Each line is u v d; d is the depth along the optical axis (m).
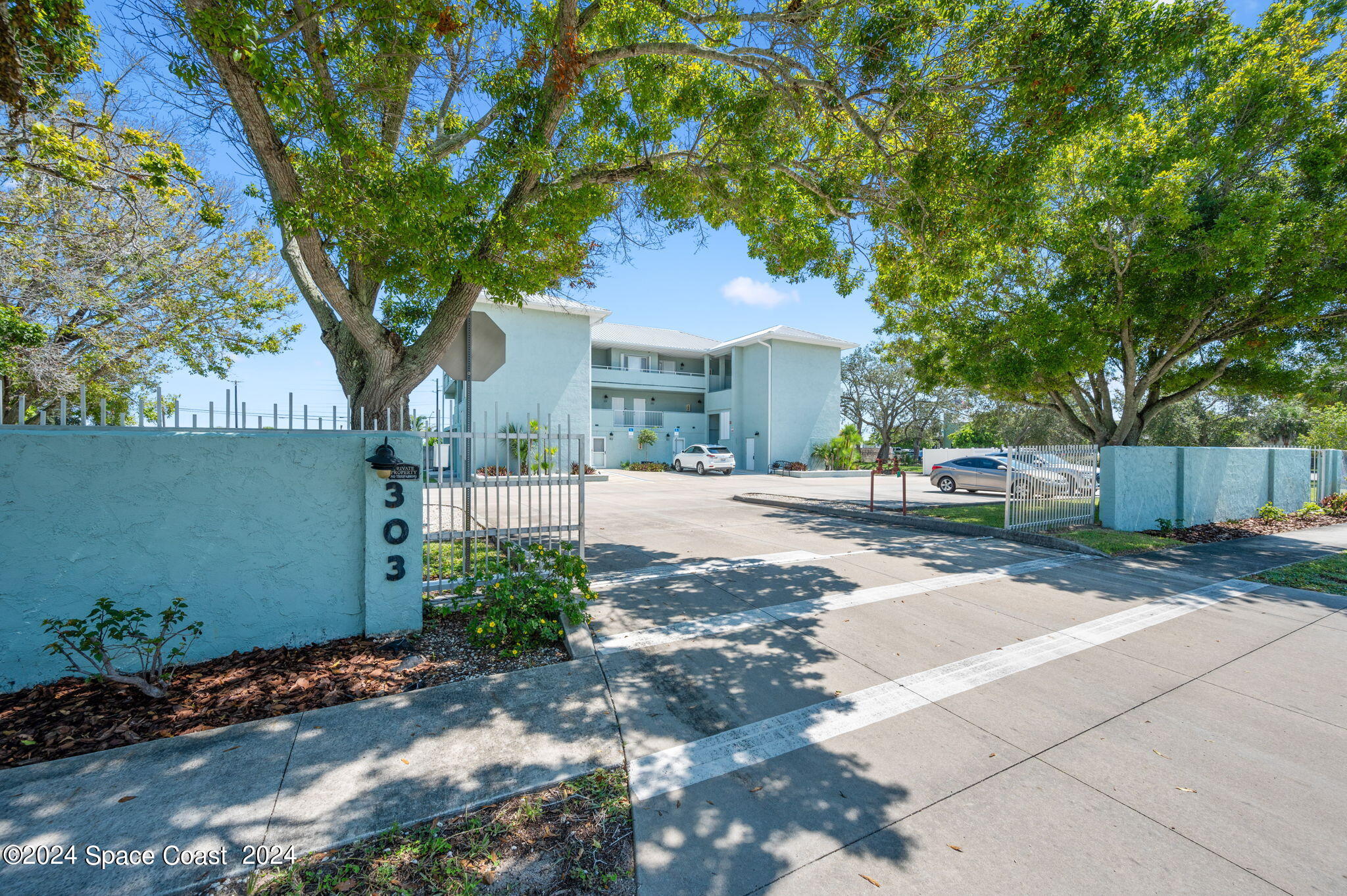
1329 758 3.14
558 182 6.28
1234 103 9.25
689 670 4.20
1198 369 12.16
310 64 5.06
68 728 3.19
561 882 2.20
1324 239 8.89
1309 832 2.53
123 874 2.15
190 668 3.97
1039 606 5.90
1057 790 2.82
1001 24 6.11
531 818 2.57
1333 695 3.92
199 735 3.12
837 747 3.19
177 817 2.47
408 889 2.14
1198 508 11.77
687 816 2.58
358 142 4.91
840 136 8.38
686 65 7.97
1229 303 10.74
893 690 3.92
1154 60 5.83
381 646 4.47
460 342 7.25
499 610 4.55
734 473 28.50
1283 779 2.94
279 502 4.31
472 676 4.03
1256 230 8.67
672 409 34.81
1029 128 6.19
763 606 5.77
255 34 4.17
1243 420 28.84
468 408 6.07
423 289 7.70
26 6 4.63
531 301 23.67
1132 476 10.48
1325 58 9.29
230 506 4.14
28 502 3.59
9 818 2.43
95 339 10.98
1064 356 10.64
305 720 3.33
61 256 10.11
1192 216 8.95
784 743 3.23
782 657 4.46
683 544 9.07
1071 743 3.27
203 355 14.46
